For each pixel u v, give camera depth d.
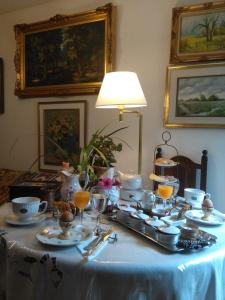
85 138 2.66
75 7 2.65
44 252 0.95
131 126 2.44
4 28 3.11
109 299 0.87
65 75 2.71
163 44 2.28
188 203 1.52
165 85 2.26
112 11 2.40
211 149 2.13
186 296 0.90
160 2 2.26
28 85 2.95
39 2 2.82
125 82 1.67
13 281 0.98
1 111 3.17
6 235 1.08
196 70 2.12
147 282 0.86
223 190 2.11
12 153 3.18
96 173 1.64
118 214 1.32
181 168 2.19
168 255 0.94
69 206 1.22
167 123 2.25
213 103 2.08
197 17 2.10
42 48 2.82
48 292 0.93
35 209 1.22
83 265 0.88
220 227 1.24
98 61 2.52
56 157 2.83
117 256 0.93
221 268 0.99
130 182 1.62
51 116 2.85
